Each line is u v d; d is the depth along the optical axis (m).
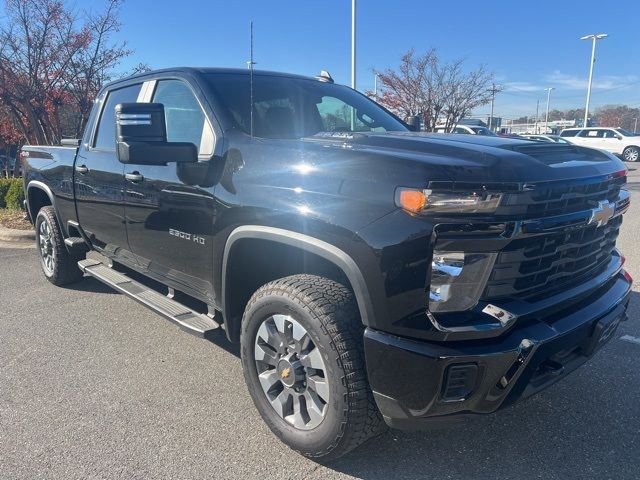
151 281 4.21
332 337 2.40
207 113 3.20
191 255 3.25
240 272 3.00
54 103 10.01
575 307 2.59
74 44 9.84
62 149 4.96
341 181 2.39
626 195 3.08
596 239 2.72
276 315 2.66
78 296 5.26
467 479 2.57
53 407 3.20
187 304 3.65
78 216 4.66
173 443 2.84
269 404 2.82
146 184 3.50
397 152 2.43
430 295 2.16
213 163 2.99
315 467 2.65
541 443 2.85
